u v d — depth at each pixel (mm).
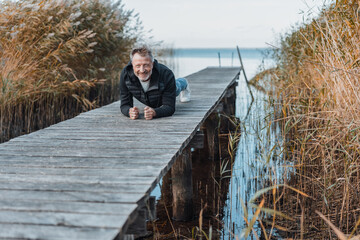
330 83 4426
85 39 7273
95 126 3783
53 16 7223
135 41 8805
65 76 7359
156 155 2777
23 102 6504
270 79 7973
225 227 3178
